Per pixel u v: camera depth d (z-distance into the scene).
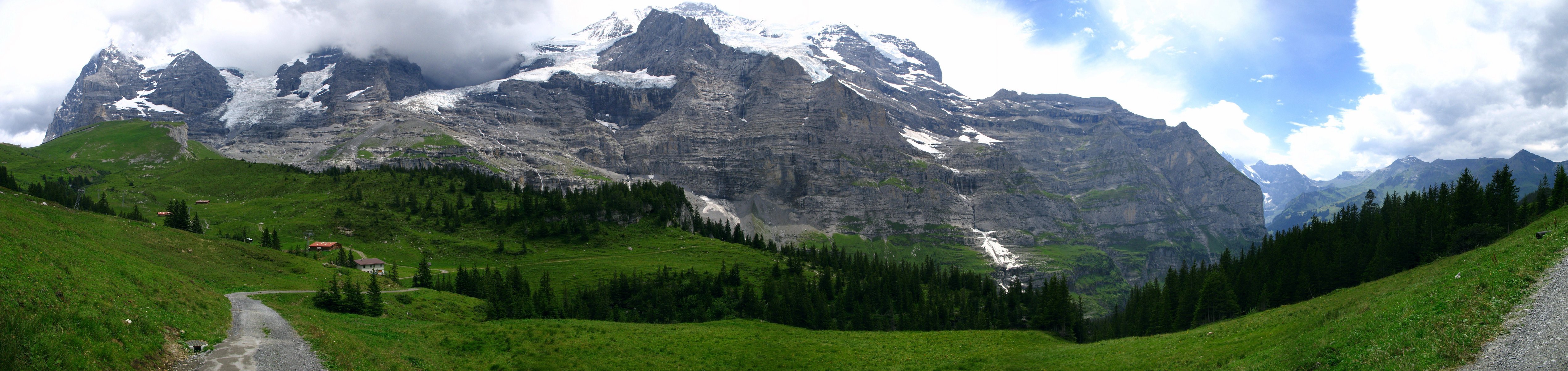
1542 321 29.52
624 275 159.88
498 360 58.62
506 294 124.44
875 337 85.06
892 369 66.69
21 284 31.11
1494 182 129.00
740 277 177.38
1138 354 62.69
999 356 72.19
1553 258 35.78
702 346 72.38
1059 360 67.31
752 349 73.31
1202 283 139.38
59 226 69.56
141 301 39.00
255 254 108.56
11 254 35.50
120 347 29.48
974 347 78.19
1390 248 120.69
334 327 55.81
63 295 32.50
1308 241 155.12
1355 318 44.34
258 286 90.44
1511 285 34.50
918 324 148.75
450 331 67.12
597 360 62.09
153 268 55.69
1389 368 31.78
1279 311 73.94
